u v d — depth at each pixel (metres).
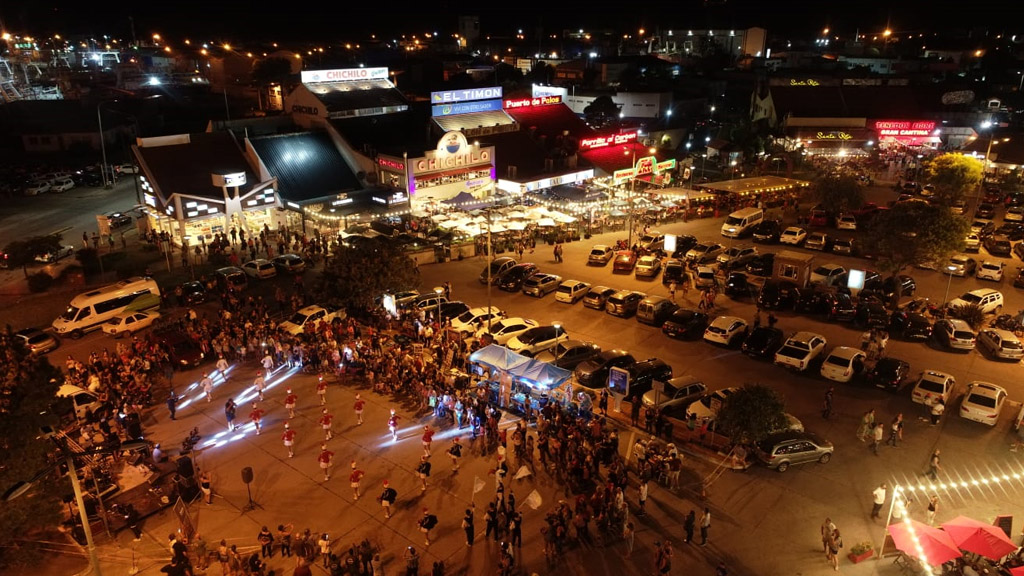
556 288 47.56
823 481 26.66
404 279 40.19
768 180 72.50
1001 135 85.19
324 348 36.09
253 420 29.78
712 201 68.25
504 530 23.67
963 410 30.69
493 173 66.94
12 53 152.12
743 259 51.75
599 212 64.69
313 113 68.38
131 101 124.06
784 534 23.72
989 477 26.80
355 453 28.50
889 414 31.42
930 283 49.06
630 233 56.09
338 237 51.00
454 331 38.53
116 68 164.75
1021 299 45.78
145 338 39.50
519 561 22.41
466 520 22.75
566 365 35.75
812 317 42.81
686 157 92.06
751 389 27.22
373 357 34.91
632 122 114.00
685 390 31.78
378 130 68.12
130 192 77.06
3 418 20.78
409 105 74.38
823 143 93.88
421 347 37.66
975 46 165.38
